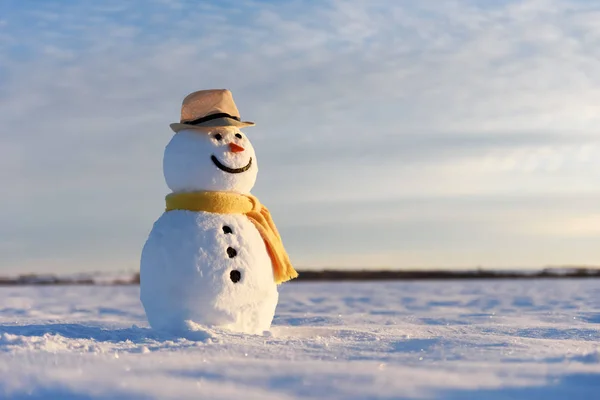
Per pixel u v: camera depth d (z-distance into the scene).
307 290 27.41
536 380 3.18
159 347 4.38
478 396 2.93
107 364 3.56
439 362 3.67
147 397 2.94
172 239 5.21
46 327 5.42
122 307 15.21
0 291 29.55
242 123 5.60
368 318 8.89
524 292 22.81
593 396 2.93
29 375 3.32
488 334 5.47
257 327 5.35
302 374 3.25
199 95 5.59
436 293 23.17
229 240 5.25
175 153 5.48
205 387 3.06
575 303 14.39
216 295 5.13
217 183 5.41
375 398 2.89
